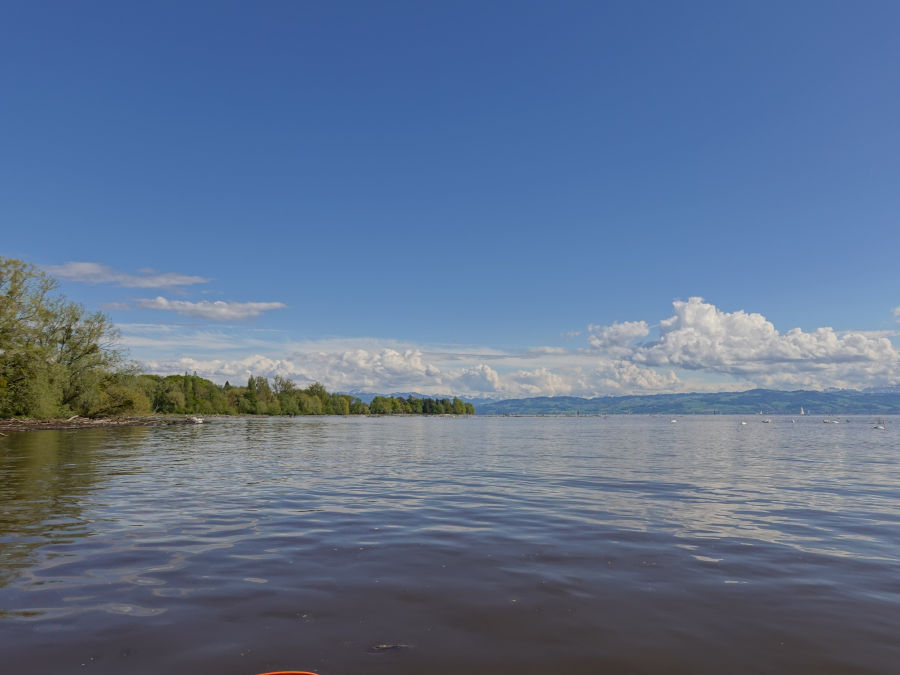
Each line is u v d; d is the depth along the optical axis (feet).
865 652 18.47
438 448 131.95
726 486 61.00
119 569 27.66
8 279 175.32
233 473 71.41
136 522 39.24
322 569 27.89
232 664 17.46
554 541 34.09
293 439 164.76
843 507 47.09
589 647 18.80
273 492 54.65
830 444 156.04
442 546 32.76
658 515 42.91
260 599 23.40
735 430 297.33
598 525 38.96
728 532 36.73
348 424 378.73
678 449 130.52
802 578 26.61
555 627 20.52
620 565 28.78
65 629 20.15
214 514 42.52
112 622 20.81
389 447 133.90
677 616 21.66
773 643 19.19
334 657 17.95
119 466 77.30
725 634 19.94
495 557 30.32
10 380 189.57
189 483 60.75
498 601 23.29
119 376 244.83
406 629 20.30
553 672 16.96
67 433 171.83
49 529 36.76
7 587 24.82
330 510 44.70
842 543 33.76
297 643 19.03
